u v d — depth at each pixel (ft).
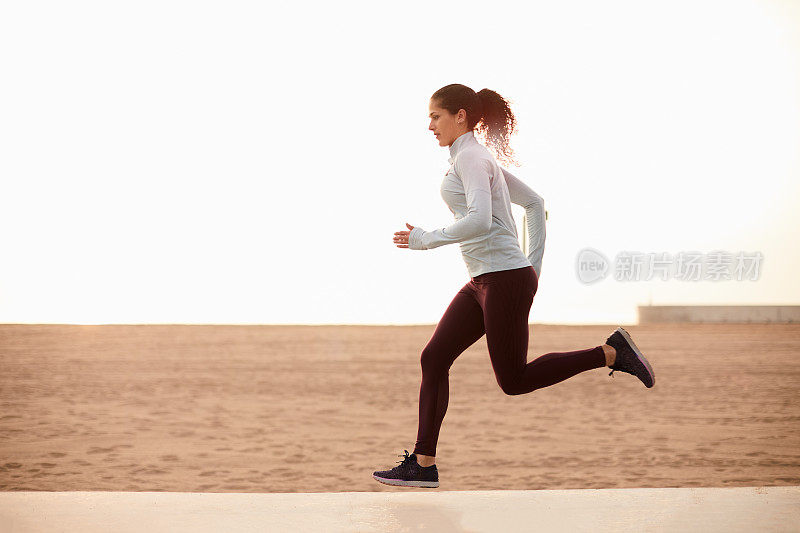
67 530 20.94
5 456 42.11
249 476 38.27
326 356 97.25
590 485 36.09
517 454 43.29
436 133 24.50
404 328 149.59
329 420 54.65
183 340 118.83
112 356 94.99
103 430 49.98
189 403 61.31
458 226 22.75
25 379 74.02
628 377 74.90
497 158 25.61
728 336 126.52
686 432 49.52
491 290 23.45
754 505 23.07
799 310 162.20
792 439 47.11
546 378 23.91
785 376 76.95
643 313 164.86
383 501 23.53
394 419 55.16
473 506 23.07
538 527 21.25
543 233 25.70
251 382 73.46
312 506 23.04
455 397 64.23
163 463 40.93
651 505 23.09
